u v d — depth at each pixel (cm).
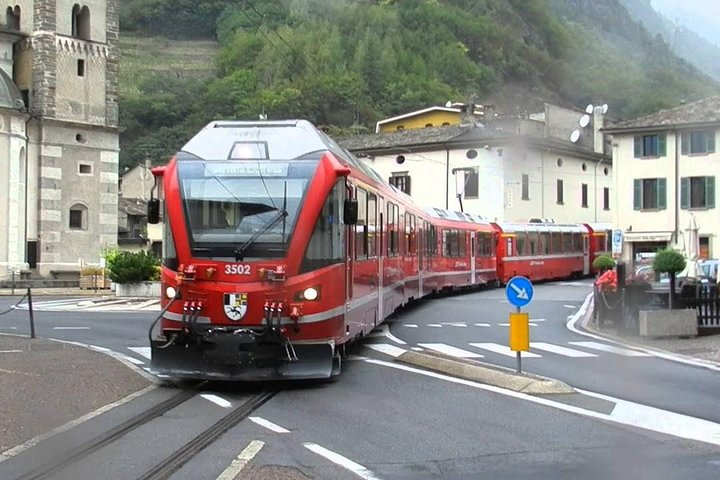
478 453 911
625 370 1591
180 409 1160
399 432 1018
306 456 888
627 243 5378
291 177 1348
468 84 6969
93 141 5703
